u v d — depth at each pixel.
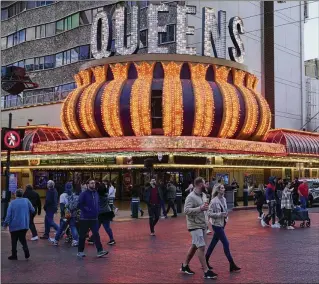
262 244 15.57
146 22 48.78
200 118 37.00
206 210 10.48
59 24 58.00
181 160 38.06
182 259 12.79
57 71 57.50
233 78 40.81
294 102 59.53
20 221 12.85
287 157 43.50
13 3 63.22
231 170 42.47
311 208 34.38
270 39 56.34
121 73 39.09
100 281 10.09
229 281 10.05
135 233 18.94
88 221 13.10
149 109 36.94
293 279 10.19
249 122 39.66
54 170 44.78
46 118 50.84
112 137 37.34
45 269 11.47
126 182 41.62
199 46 47.16
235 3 52.06
